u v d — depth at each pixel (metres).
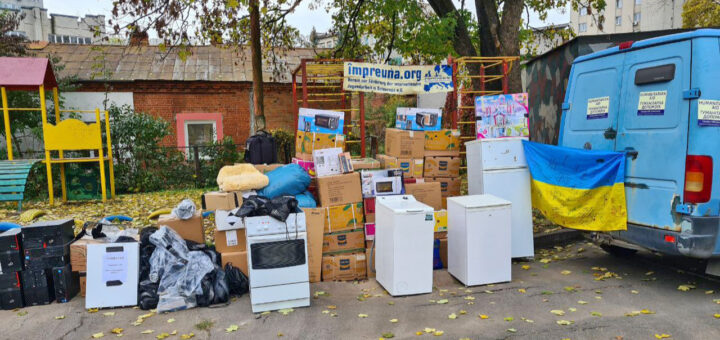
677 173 4.40
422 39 9.66
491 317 4.27
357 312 4.49
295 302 4.60
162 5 8.96
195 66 15.67
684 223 4.34
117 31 9.05
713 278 5.07
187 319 4.39
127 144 12.19
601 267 5.66
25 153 12.55
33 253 4.72
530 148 5.79
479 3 9.54
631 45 4.95
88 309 4.65
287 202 4.63
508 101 6.64
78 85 13.42
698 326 3.91
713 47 4.32
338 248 5.54
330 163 5.72
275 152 7.22
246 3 8.92
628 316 4.18
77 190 10.55
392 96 21.11
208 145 12.66
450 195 6.58
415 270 4.90
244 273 5.12
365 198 5.62
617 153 4.98
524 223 5.88
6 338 4.00
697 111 4.27
